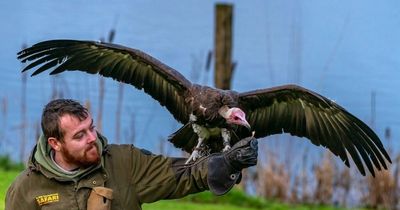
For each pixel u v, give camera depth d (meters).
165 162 6.45
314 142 7.47
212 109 7.09
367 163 7.30
